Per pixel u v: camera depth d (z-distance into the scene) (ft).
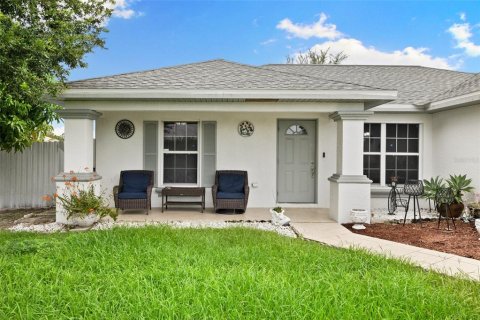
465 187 25.63
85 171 24.03
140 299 9.43
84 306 9.27
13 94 20.70
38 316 8.86
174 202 28.48
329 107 24.91
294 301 9.20
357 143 24.66
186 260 13.10
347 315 8.65
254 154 30.94
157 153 30.48
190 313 8.68
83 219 22.27
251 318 8.61
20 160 30.42
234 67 29.55
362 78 37.22
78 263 12.59
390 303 9.41
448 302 9.61
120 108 24.61
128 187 28.50
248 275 10.77
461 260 15.48
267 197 31.01
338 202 24.45
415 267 13.87
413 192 25.36
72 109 23.94
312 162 31.53
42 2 26.61
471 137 25.96
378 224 24.04
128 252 13.78
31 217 26.09
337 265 13.25
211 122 30.73
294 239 18.48
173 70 28.30
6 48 20.81
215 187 27.53
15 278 10.94
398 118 31.24
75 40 27.35
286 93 23.72
